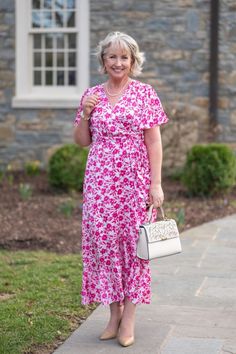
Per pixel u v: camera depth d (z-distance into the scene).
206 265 6.75
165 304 5.55
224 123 12.32
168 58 12.32
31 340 4.79
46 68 12.65
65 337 4.88
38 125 12.65
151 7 12.26
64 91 12.60
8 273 6.44
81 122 4.70
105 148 4.60
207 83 12.27
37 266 6.70
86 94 4.75
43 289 5.95
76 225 8.41
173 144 12.01
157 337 4.82
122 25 12.33
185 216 9.08
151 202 4.63
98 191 4.60
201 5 12.16
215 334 4.88
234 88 12.24
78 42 12.44
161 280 6.23
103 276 4.64
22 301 5.60
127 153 4.57
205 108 12.30
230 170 10.18
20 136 12.70
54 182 10.70
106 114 4.57
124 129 4.57
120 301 4.71
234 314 5.31
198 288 5.99
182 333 4.90
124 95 4.62
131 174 4.58
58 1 12.45
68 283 6.12
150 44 12.34
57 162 10.69
